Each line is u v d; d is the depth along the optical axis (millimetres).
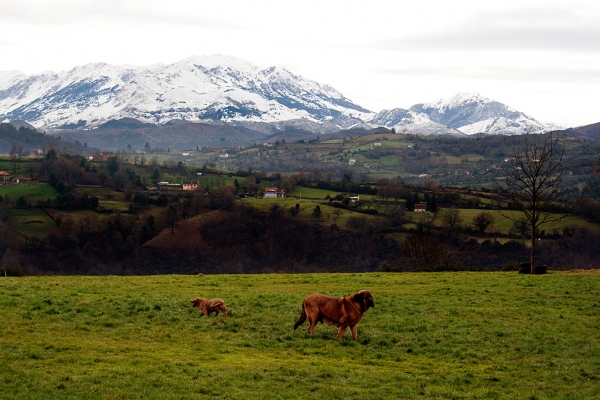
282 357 23156
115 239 161375
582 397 19766
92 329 25891
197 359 22250
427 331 27703
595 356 24312
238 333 26469
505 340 26344
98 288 38156
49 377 19031
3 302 29969
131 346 23500
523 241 142750
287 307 32125
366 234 161625
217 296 35719
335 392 19141
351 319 25828
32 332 24812
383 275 52156
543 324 29359
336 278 48250
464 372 22156
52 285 39312
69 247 153625
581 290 40188
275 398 18344
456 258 136125
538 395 19812
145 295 35062
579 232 142625
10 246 149500
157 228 170250
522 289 41094
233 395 18391
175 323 27812
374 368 22266
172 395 18031
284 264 151250
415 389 19953
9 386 18078
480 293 39125
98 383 18734
